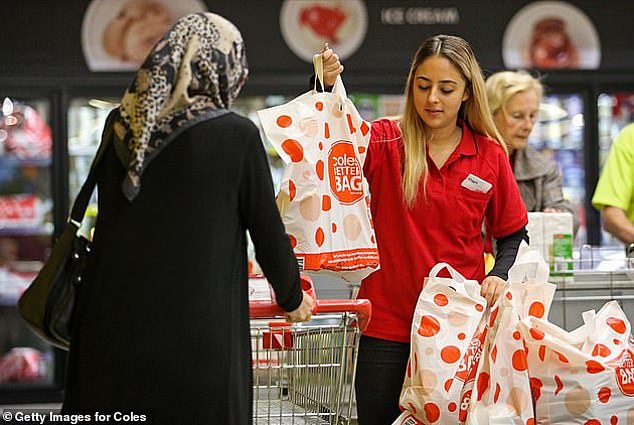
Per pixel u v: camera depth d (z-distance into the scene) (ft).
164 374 15.37
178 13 47.26
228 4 47.34
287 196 18.40
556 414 18.76
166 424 15.39
